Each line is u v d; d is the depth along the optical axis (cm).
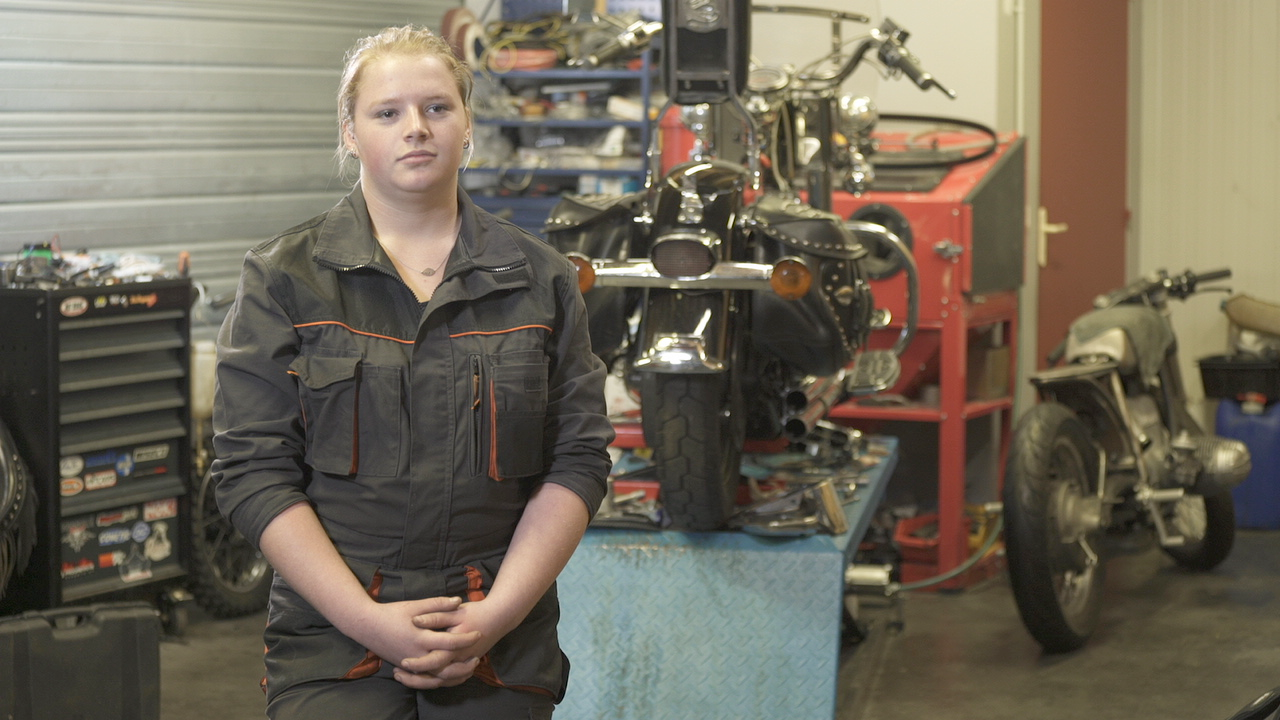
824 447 355
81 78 444
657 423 266
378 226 171
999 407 467
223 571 405
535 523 170
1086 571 373
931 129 488
